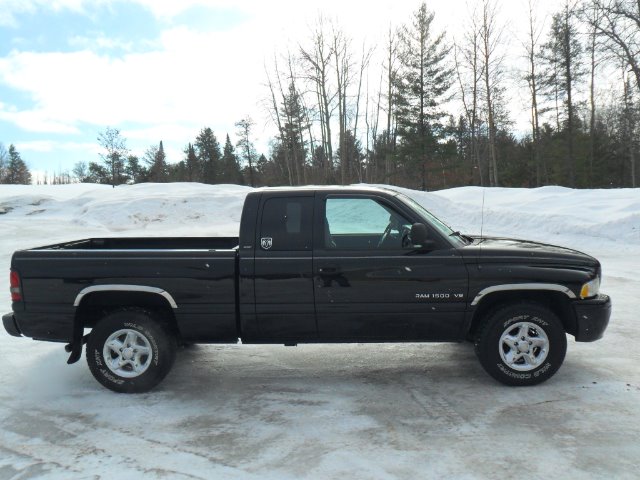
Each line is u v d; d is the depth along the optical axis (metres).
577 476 3.09
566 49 36.53
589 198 18.16
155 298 4.63
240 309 4.50
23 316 4.62
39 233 18.27
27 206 23.81
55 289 4.55
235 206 23.44
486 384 4.63
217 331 4.59
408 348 5.77
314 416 4.05
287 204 4.61
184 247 6.07
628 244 13.36
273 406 4.27
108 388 4.64
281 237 4.52
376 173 48.66
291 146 52.22
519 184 50.81
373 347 5.84
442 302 4.43
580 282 4.39
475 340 4.60
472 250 4.48
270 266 4.45
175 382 4.87
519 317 4.45
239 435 3.75
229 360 5.48
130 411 4.23
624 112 43.12
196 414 4.14
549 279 4.37
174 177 79.00
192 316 4.54
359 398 4.39
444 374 4.93
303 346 5.92
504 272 4.38
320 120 44.91
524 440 3.55
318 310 4.47
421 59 40.03
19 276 4.60
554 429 3.71
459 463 3.27
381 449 3.48
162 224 21.34
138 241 6.05
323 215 4.57
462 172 48.56
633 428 3.70
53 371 5.23
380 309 4.45
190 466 3.33
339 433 3.74
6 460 3.47
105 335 4.57
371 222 4.69
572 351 5.43
